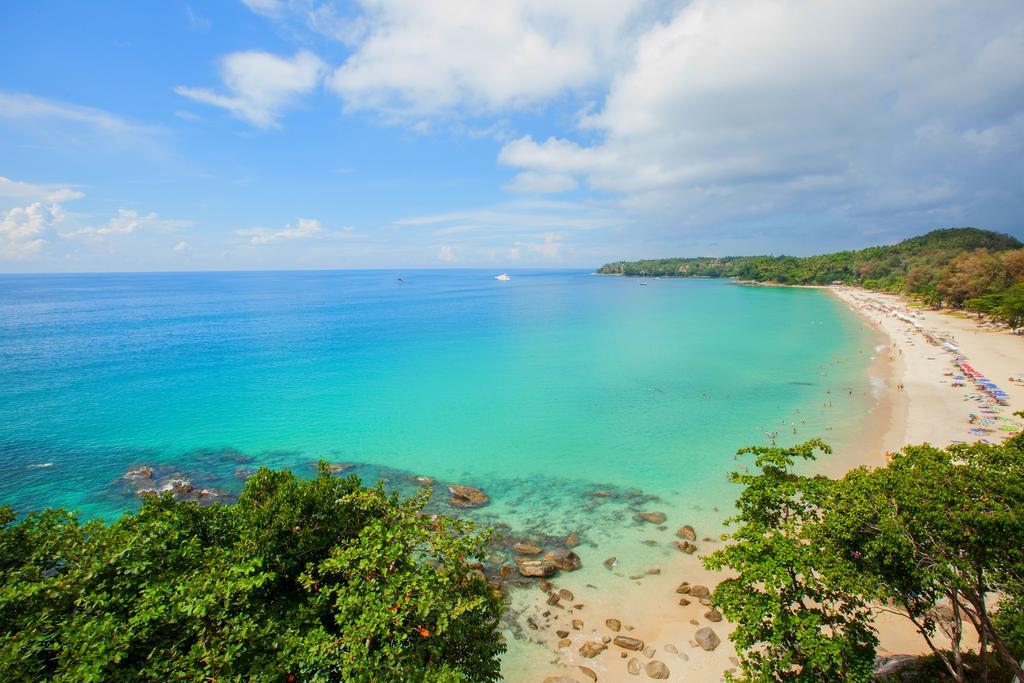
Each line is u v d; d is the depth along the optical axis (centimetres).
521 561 2736
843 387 6206
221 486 3741
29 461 4141
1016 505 1377
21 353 8631
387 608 1288
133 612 1241
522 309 17012
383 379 6856
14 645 1046
